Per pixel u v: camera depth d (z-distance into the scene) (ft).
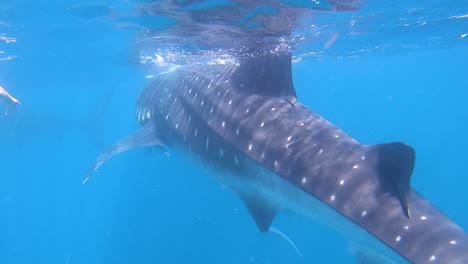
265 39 40.29
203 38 39.47
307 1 30.04
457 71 179.32
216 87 26.04
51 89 113.60
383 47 66.80
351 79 178.50
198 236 85.97
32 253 107.96
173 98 30.60
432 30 52.44
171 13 32.96
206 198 98.73
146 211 96.63
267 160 19.34
